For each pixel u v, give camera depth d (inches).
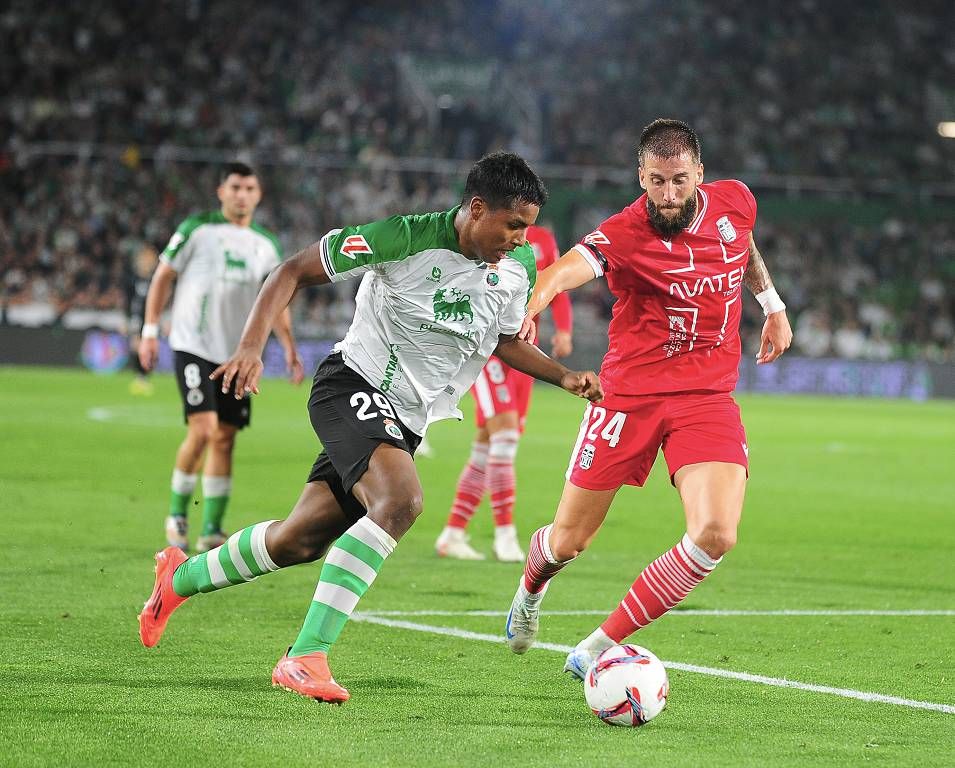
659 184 762.2
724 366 795.4
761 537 1502.2
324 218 4923.7
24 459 1940.2
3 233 4534.9
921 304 5492.1
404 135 5413.4
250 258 1269.7
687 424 771.4
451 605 996.6
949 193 5625.0
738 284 799.1
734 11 6466.5
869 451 2701.8
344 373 729.6
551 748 604.4
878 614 1013.8
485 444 1277.1
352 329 740.0
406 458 700.7
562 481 1993.1
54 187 4704.7
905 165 6082.7
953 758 602.9
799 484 2087.8
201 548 1237.7
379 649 823.1
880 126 6205.7
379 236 692.7
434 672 762.2
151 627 767.1
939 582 1202.0
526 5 6235.2
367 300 729.6
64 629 840.9
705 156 5826.8
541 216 5123.0
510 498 1266.0
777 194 5502.0
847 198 5551.2
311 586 1041.5
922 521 1668.3
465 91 5890.8
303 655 674.2
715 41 6353.3
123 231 4643.2
